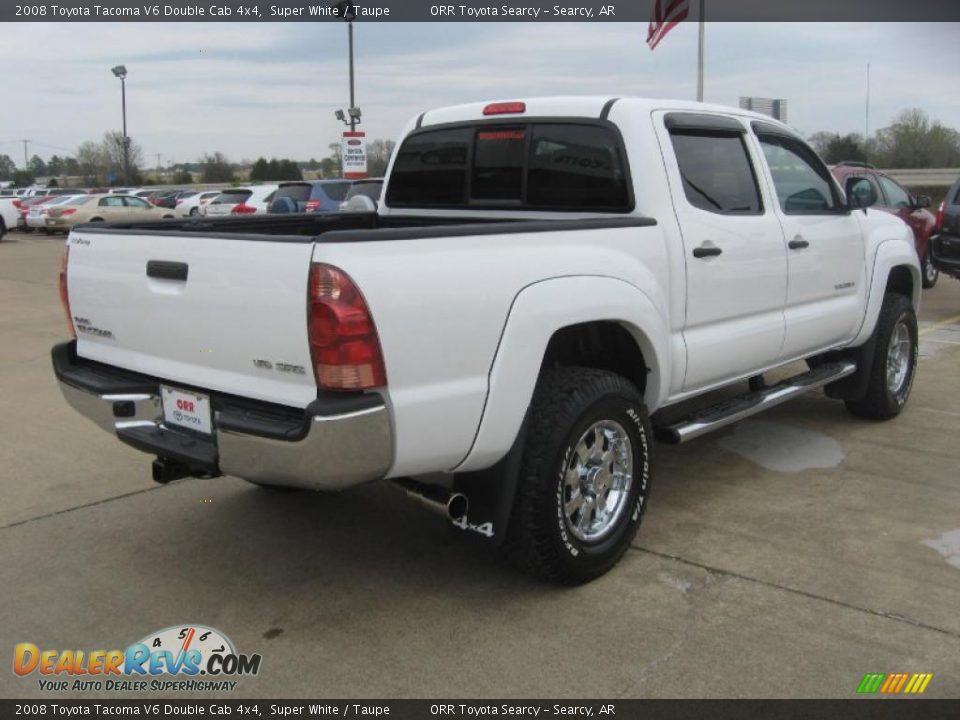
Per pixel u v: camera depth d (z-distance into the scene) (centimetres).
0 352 899
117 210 2997
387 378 298
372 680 311
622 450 386
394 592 376
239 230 458
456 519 351
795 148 522
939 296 1238
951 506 462
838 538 422
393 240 302
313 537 435
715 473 518
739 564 395
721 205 452
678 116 432
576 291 354
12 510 471
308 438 292
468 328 318
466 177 493
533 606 361
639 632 339
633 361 408
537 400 355
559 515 354
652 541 421
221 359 329
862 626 340
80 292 392
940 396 689
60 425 630
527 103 457
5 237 2942
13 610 364
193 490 501
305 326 295
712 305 436
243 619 355
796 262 494
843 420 626
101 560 409
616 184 418
